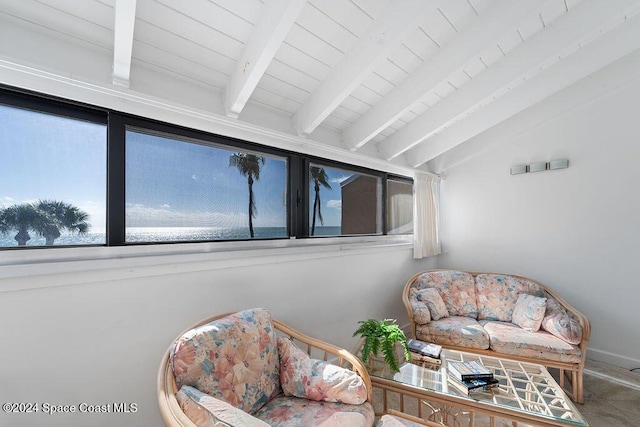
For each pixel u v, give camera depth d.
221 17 1.42
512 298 2.75
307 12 1.52
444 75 1.96
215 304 1.74
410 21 1.44
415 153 3.36
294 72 1.88
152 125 1.62
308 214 2.46
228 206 1.97
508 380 1.64
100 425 1.35
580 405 2.05
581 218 2.82
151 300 1.50
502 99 2.68
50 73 1.25
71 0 1.19
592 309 2.75
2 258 1.19
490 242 3.43
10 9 1.16
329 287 2.43
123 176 1.52
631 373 2.46
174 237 1.71
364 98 2.31
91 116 1.45
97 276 1.33
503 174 3.32
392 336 1.72
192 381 1.18
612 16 1.73
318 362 1.49
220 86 1.82
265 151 2.17
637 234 2.54
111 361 1.38
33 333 1.20
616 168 2.63
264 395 1.40
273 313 2.04
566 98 2.85
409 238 3.56
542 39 1.97
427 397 1.55
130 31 1.18
